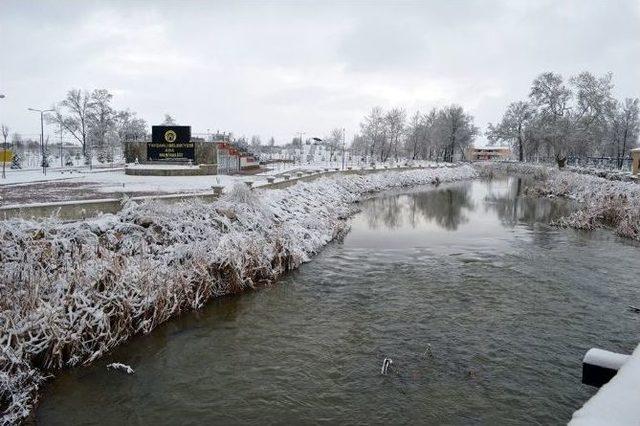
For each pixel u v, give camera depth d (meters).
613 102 64.81
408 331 13.18
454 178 72.31
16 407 9.43
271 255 18.45
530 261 20.80
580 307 15.02
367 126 109.00
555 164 77.56
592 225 29.11
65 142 114.12
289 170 59.22
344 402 9.80
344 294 16.30
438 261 20.73
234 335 13.08
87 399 10.02
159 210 17.52
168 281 14.17
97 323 12.04
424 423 9.10
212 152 46.44
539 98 71.12
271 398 10.01
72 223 15.14
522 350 11.98
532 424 9.06
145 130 107.44
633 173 46.56
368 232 27.64
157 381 10.73
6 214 14.57
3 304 10.99
